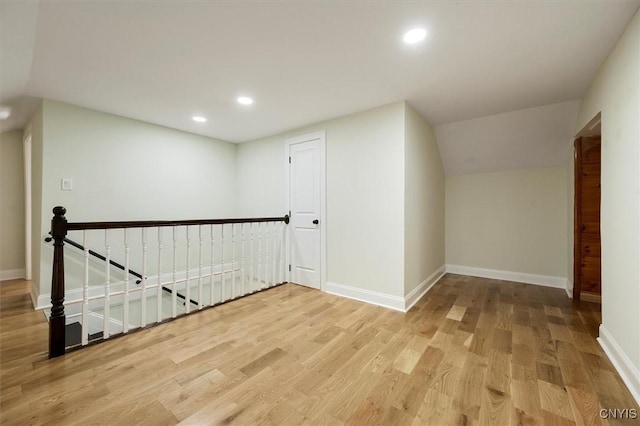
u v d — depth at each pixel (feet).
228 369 5.75
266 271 11.65
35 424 4.24
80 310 9.89
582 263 10.11
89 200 10.16
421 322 8.18
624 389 5.08
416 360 6.11
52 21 5.24
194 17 5.24
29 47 6.06
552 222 12.12
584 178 9.98
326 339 7.11
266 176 13.82
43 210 9.11
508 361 6.04
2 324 7.89
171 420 4.36
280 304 9.70
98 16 5.15
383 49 6.36
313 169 11.76
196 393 5.00
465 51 6.43
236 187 15.33
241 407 4.67
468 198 14.14
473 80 7.86
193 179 13.42
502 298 10.41
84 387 5.12
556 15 5.24
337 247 10.89
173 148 12.66
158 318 8.00
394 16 5.27
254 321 8.23
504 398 4.87
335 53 6.52
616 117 6.03
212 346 6.71
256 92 8.63
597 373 5.57
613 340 6.04
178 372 5.63
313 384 5.28
